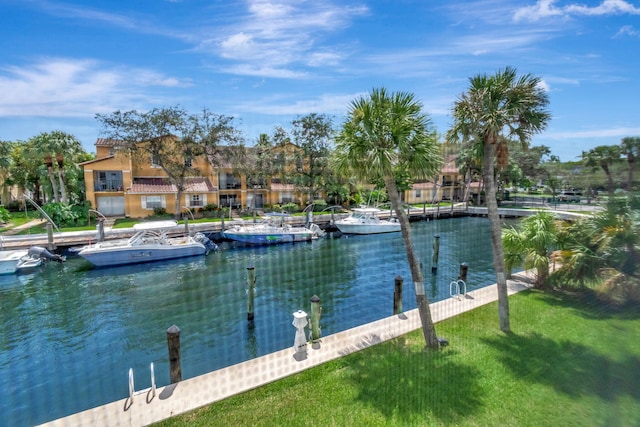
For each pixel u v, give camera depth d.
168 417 4.68
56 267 15.32
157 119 23.53
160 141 23.89
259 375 5.65
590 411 3.99
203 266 15.72
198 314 10.09
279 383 5.43
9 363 7.48
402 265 15.71
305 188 27.09
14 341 8.52
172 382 5.56
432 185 35.66
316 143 26.12
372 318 9.75
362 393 5.12
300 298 11.29
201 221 23.69
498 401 4.80
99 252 15.05
